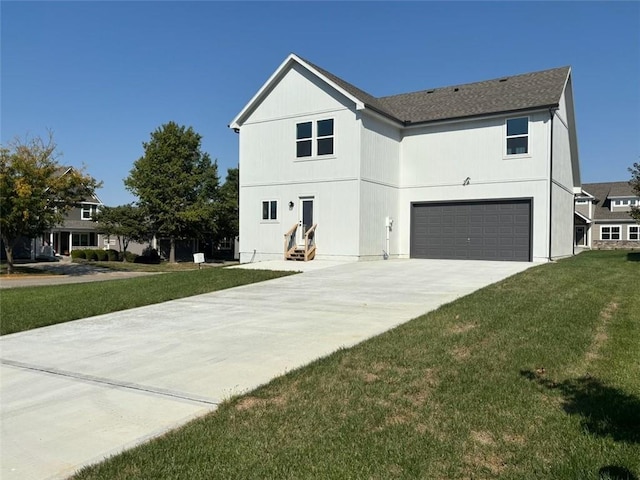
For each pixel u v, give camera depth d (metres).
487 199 19.14
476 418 4.12
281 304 10.16
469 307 8.57
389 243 20.38
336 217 19.14
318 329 7.76
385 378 5.17
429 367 5.44
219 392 5.15
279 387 5.10
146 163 37.81
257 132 21.33
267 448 3.77
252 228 21.44
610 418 4.03
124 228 37.53
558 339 6.36
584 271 13.46
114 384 5.57
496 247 18.94
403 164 21.17
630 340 6.27
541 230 17.98
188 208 37.62
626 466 3.32
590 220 39.22
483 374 5.14
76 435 4.24
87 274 26.67
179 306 10.46
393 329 7.32
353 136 18.72
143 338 7.71
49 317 9.62
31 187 23.38
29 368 6.35
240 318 8.91
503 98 19.81
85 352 7.03
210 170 39.59
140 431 4.28
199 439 3.97
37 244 39.91
